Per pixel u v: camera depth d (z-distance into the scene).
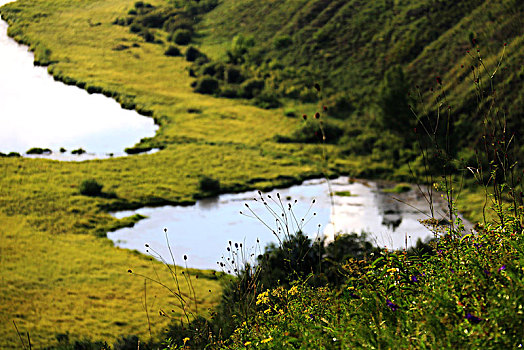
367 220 51.06
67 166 73.00
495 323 3.59
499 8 88.81
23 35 134.50
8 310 34.69
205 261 44.88
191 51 116.25
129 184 66.62
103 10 148.62
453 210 5.41
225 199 62.31
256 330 5.44
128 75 109.62
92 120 92.12
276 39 112.19
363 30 106.25
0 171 69.56
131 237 52.16
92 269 42.97
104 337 30.41
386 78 74.25
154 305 33.69
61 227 54.38
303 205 57.56
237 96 99.50
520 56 73.06
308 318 5.04
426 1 102.75
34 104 98.69
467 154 55.81
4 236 50.50
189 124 87.62
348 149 74.81
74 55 120.31
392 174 66.19
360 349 3.95
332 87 95.75
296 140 80.56
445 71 85.38
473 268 4.54
